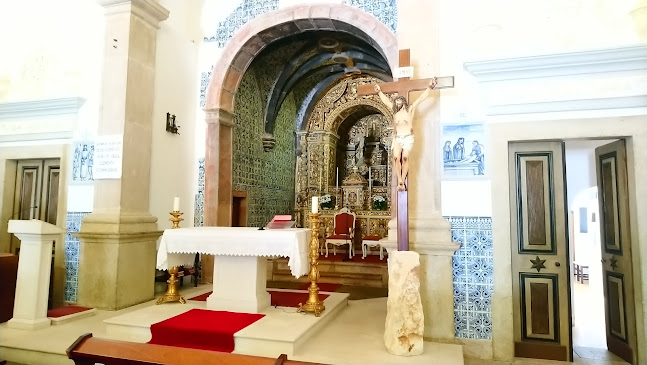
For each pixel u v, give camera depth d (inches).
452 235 178.9
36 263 179.2
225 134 268.4
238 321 167.9
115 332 166.6
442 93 183.5
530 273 176.6
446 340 174.7
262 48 269.7
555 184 175.2
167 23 245.3
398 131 168.7
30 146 239.9
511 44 176.2
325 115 394.6
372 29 224.4
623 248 169.3
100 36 229.6
